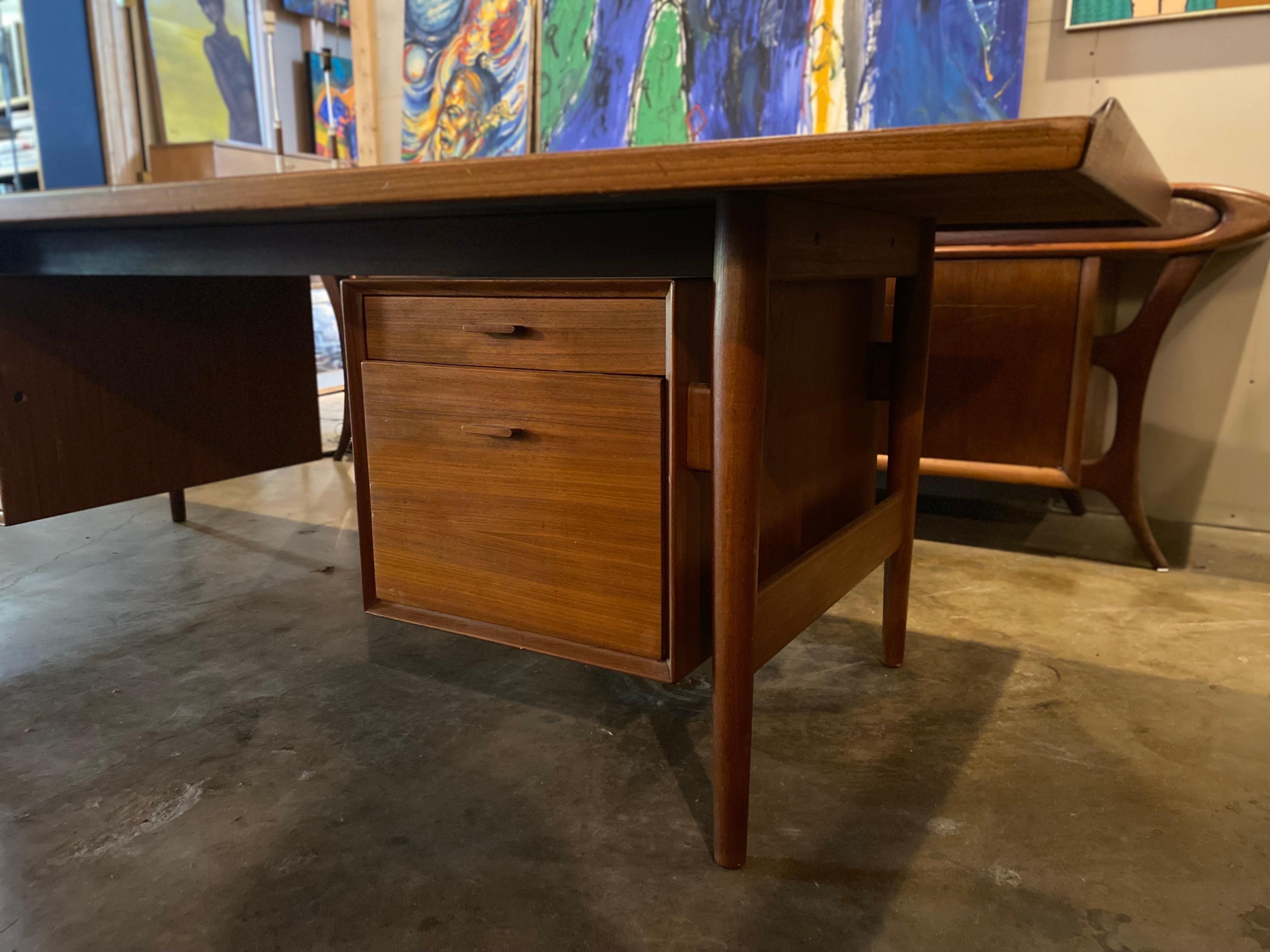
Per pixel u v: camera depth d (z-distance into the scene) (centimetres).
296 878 99
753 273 88
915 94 232
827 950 88
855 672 152
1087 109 234
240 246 133
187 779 119
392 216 114
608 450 100
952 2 227
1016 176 74
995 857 103
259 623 174
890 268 126
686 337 95
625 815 111
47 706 140
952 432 213
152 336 178
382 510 120
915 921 92
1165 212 119
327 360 501
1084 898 96
